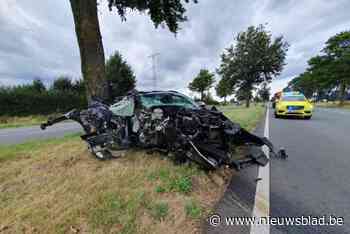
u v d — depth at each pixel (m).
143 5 7.27
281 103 10.41
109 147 3.46
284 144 4.79
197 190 2.43
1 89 15.24
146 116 3.54
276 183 2.68
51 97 18.23
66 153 3.79
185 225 1.80
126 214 1.90
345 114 13.48
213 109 3.81
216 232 1.72
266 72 24.28
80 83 25.86
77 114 3.57
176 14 7.82
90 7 4.91
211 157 2.72
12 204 2.13
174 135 3.13
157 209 1.99
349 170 3.12
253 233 1.71
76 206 2.04
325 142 4.96
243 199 2.27
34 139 6.08
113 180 2.62
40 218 1.88
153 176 2.72
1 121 13.40
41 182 2.61
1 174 2.86
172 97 4.64
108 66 25.70
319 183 2.67
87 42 4.96
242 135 3.30
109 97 5.33
